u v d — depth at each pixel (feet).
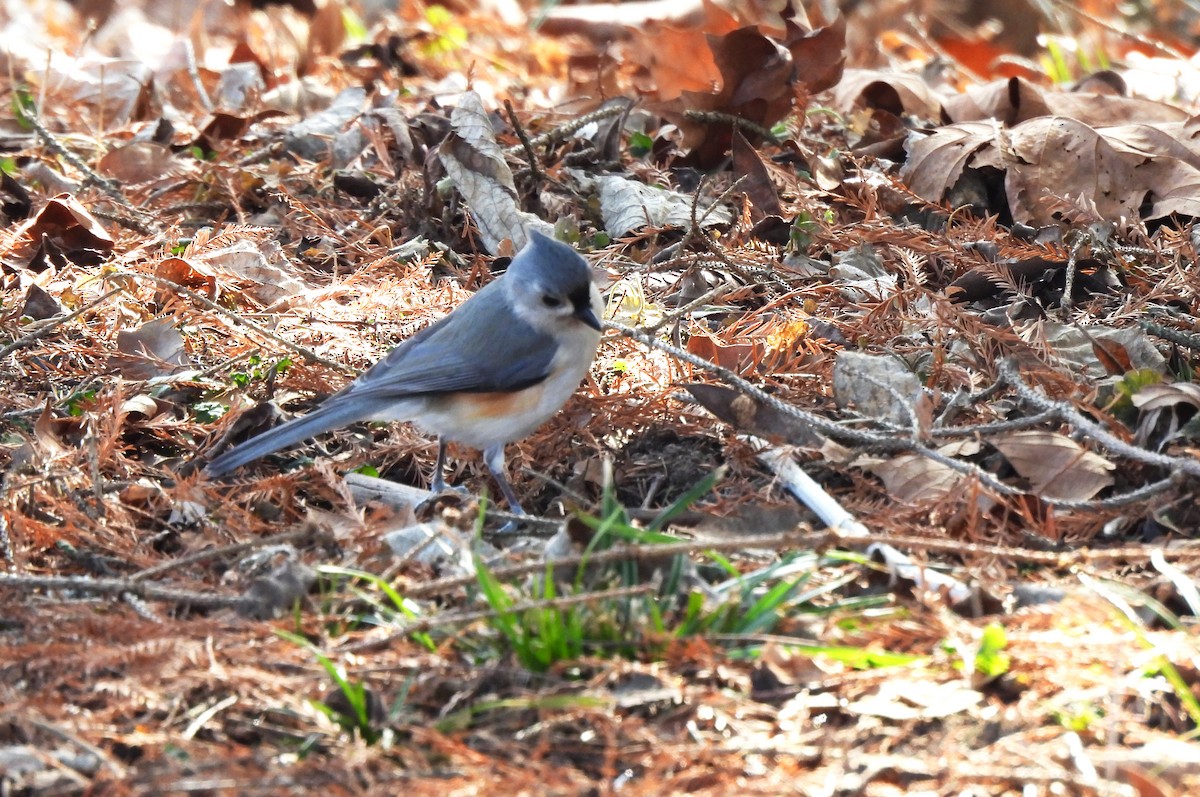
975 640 21.62
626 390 33.27
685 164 45.93
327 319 35.86
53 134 49.06
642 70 55.88
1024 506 26.50
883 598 23.16
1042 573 24.53
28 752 20.21
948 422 30.30
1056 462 27.94
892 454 29.04
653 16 66.33
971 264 36.96
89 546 27.37
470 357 29.35
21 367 33.83
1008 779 19.19
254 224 42.63
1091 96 45.57
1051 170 40.29
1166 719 20.63
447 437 30.09
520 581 24.17
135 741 20.26
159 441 32.40
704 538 25.93
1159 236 37.65
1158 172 39.47
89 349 34.68
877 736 20.43
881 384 30.86
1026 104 45.24
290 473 29.96
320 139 48.01
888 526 26.63
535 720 21.15
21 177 45.29
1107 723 20.04
